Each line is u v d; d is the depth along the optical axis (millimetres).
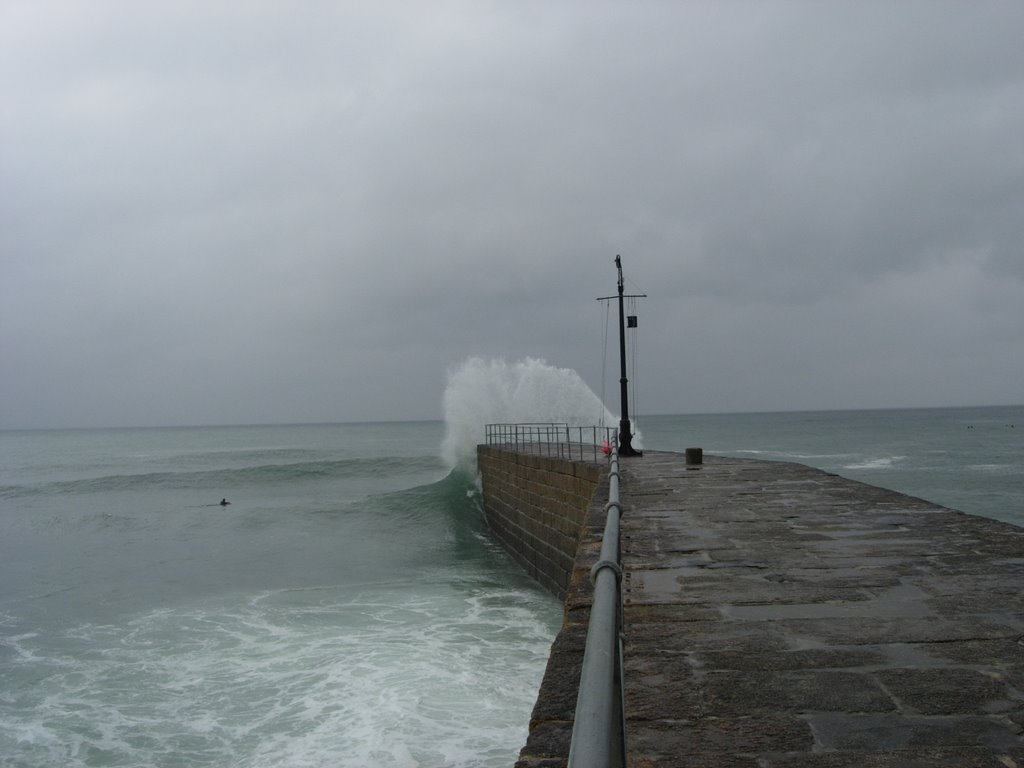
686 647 4090
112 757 9102
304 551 23562
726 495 11086
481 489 30938
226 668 11977
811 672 3656
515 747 8805
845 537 7367
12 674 12039
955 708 3184
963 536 7297
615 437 16031
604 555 3100
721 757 2771
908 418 188125
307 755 8820
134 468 66875
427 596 16812
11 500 41500
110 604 16703
